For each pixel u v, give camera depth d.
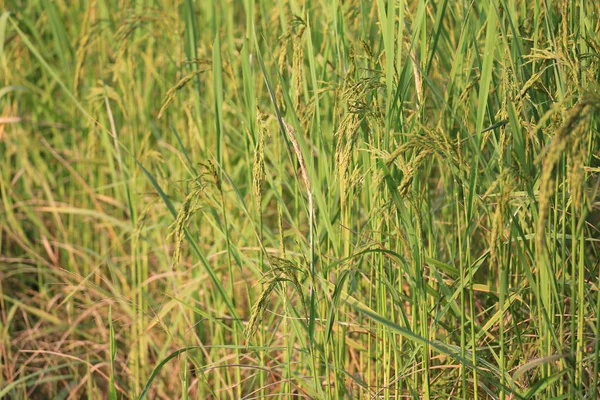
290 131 2.27
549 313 2.19
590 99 1.96
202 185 2.38
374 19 2.69
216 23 2.97
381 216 2.37
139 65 3.26
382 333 2.40
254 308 2.19
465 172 2.26
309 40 2.39
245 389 2.81
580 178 1.96
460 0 2.51
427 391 2.29
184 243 3.11
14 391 2.91
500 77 2.40
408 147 2.16
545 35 2.35
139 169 3.08
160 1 3.26
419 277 2.27
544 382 2.16
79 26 3.46
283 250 2.36
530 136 2.11
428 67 2.31
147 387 2.31
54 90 3.55
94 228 3.30
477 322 2.59
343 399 2.49
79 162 3.33
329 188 2.44
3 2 3.43
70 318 3.12
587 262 2.30
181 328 2.94
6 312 3.23
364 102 2.30
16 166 3.49
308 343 2.53
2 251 3.40
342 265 2.41
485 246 2.59
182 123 3.10
